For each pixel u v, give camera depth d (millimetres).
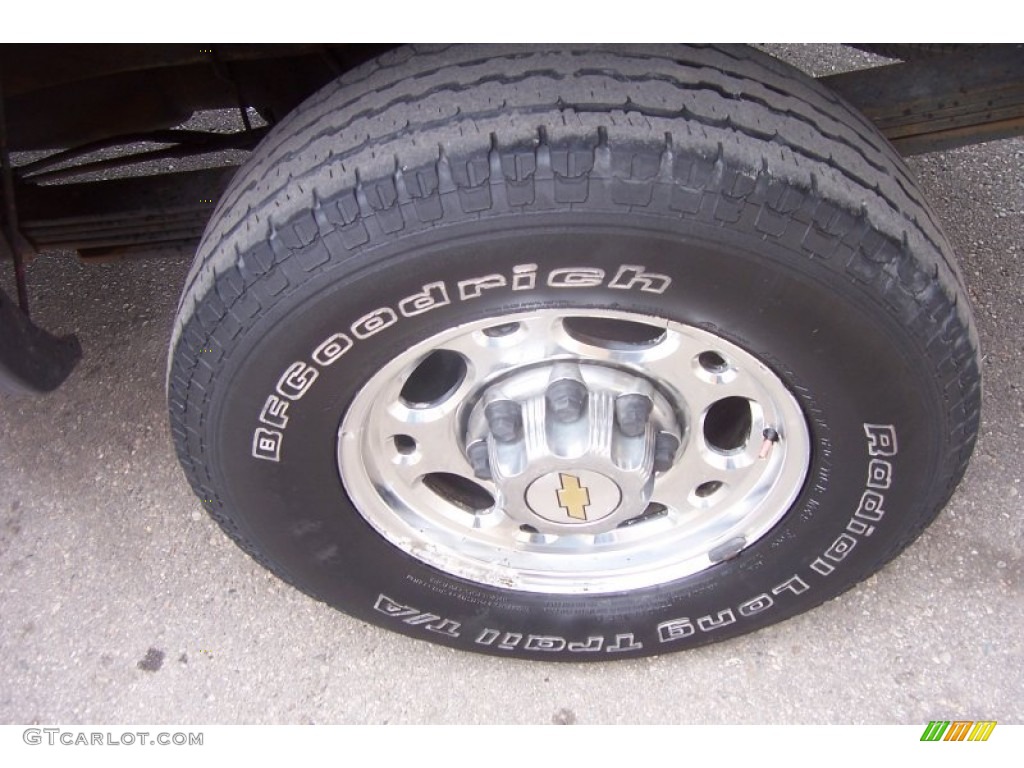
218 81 2172
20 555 2490
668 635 2123
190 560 2447
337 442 1768
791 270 1462
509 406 1779
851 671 2174
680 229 1411
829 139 1518
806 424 1730
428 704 2201
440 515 2018
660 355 1704
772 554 1960
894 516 1851
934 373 1614
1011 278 2693
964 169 2943
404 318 1561
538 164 1377
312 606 2357
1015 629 2193
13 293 2885
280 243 1472
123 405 2719
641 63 1489
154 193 2203
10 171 1998
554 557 2053
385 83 1555
